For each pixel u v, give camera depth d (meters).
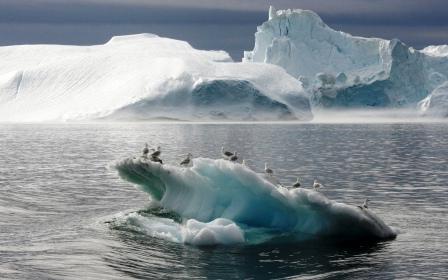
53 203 100.62
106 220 84.81
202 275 61.78
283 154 192.62
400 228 80.19
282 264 64.81
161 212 87.62
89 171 147.88
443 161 171.75
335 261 65.75
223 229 72.56
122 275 61.78
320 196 73.50
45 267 64.00
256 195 78.06
